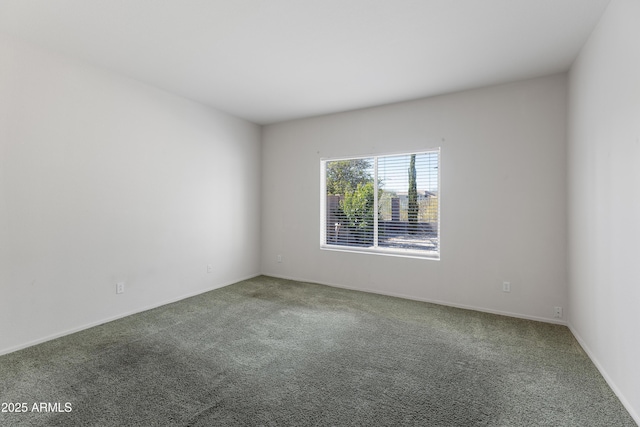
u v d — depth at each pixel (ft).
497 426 5.52
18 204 8.29
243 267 16.12
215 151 14.38
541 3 6.77
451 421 5.65
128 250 10.95
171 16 7.30
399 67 9.99
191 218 13.28
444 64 9.76
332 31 7.95
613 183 6.65
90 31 7.94
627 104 6.01
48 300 8.91
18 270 8.32
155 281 11.87
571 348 8.55
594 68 7.72
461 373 7.29
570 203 9.77
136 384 6.77
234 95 12.58
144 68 10.17
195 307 11.91
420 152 13.05
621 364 6.24
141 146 11.30
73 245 9.46
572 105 9.57
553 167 10.45
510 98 11.07
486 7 6.93
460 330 9.82
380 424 5.57
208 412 5.86
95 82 9.93
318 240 15.53
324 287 14.83
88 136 9.77
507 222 11.18
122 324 10.17
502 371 7.37
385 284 13.73
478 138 11.62
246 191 16.17
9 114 8.11
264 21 7.51
